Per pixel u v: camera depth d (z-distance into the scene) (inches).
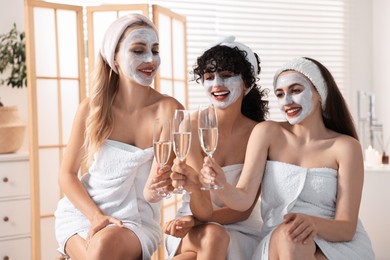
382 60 200.5
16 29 165.6
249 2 197.5
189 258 90.5
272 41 200.5
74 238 98.2
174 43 161.3
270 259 86.9
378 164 159.9
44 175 149.2
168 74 156.9
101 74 103.3
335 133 98.1
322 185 94.2
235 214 98.2
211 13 192.9
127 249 92.5
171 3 186.9
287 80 95.8
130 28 100.7
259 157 96.2
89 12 152.7
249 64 103.0
